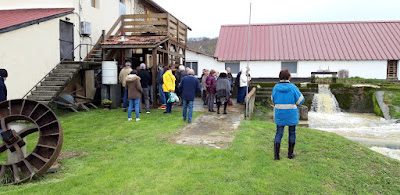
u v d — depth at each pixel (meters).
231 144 6.59
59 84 10.80
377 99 14.93
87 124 8.67
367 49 23.20
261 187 4.33
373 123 12.38
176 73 12.69
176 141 6.88
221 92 10.24
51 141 4.89
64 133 7.55
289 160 5.66
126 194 4.02
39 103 5.03
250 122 9.25
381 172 5.33
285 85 5.54
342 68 22.62
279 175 4.85
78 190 4.11
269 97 15.69
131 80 9.03
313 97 16.03
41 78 11.13
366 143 9.01
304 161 5.64
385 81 20.66
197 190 4.16
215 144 6.62
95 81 14.64
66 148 6.21
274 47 24.41
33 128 4.89
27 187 4.26
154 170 4.89
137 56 15.76
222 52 24.42
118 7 17.22
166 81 10.51
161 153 5.84
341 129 11.16
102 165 5.16
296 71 23.30
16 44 10.00
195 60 24.05
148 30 13.47
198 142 6.79
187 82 8.90
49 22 11.52
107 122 8.96
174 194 4.05
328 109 15.44
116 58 13.57
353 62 22.50
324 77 22.27
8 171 4.80
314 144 6.97
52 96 10.15
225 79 10.34
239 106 12.94
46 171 4.76
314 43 24.47
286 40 25.16
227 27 27.73
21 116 4.95
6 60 9.62
